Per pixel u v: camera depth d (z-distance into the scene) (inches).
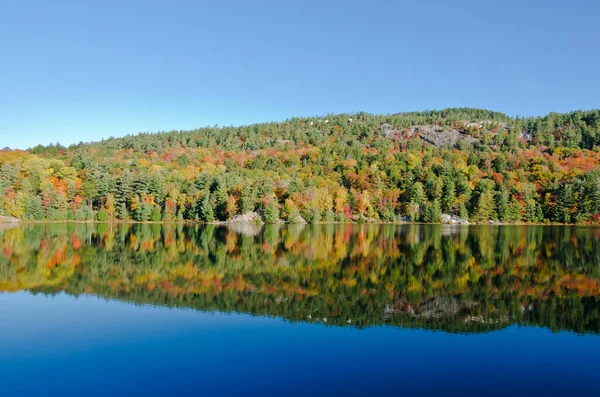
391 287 1257.4
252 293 1171.9
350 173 6284.5
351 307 1032.2
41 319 912.9
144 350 741.3
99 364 681.6
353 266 1630.2
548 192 5265.8
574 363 699.4
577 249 2207.2
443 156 7593.5
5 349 741.9
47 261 1676.9
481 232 3481.8
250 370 662.5
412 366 682.8
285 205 4788.4
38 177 4825.3
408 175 5979.3
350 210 5265.8
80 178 5152.6
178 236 2866.6
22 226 3575.3
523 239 2800.2
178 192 4827.8
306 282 1322.6
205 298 1110.4
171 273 1453.0
